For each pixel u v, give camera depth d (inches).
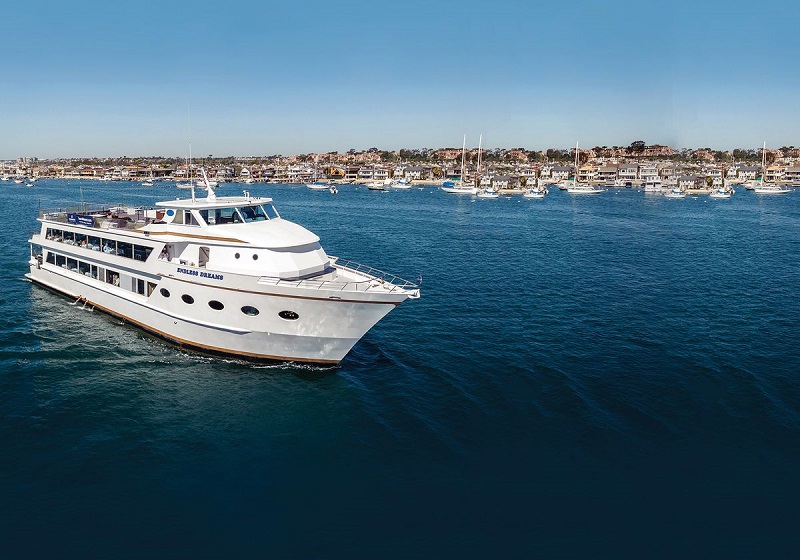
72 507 773.9
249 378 1187.3
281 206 5935.0
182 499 799.1
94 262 1523.1
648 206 6225.4
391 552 713.0
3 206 4835.1
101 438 945.5
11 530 727.7
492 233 3777.1
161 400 1085.8
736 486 839.7
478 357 1325.0
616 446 939.3
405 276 2262.6
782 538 738.2
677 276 2333.9
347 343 1195.9
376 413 1048.8
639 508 792.9
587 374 1225.4
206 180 1382.9
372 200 6914.4
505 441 956.0
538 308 1777.8
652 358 1323.8
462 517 773.9
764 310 1772.9
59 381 1149.7
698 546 725.3
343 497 812.6
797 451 927.0
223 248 1242.0
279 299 1149.7
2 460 871.1
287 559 698.8
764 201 6924.2
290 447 936.9
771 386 1167.0
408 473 869.2
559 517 774.5
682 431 986.7
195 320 1259.8
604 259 2760.8
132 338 1382.9
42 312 1561.3
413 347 1390.3
